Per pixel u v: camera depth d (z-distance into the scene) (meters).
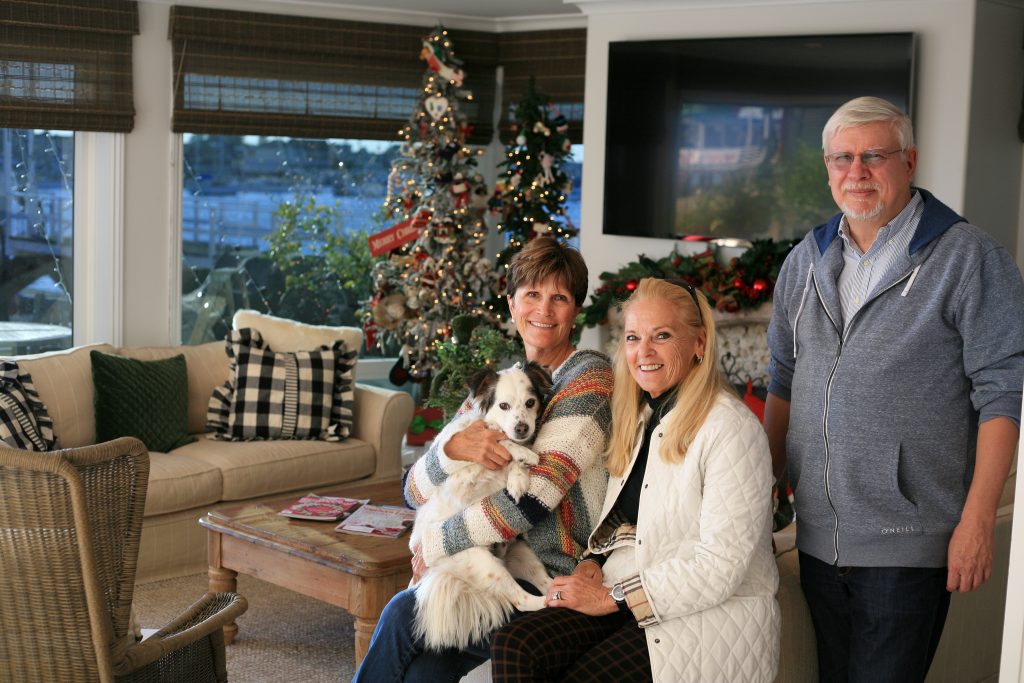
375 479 4.91
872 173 2.14
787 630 2.38
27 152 5.20
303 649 3.68
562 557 2.37
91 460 2.01
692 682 2.04
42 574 2.03
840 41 4.77
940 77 4.63
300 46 5.68
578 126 6.06
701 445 2.12
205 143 5.67
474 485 2.44
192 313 5.74
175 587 4.20
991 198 4.83
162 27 5.37
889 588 2.12
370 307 5.80
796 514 2.29
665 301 2.19
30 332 5.30
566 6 5.73
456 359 3.94
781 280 2.41
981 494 2.05
